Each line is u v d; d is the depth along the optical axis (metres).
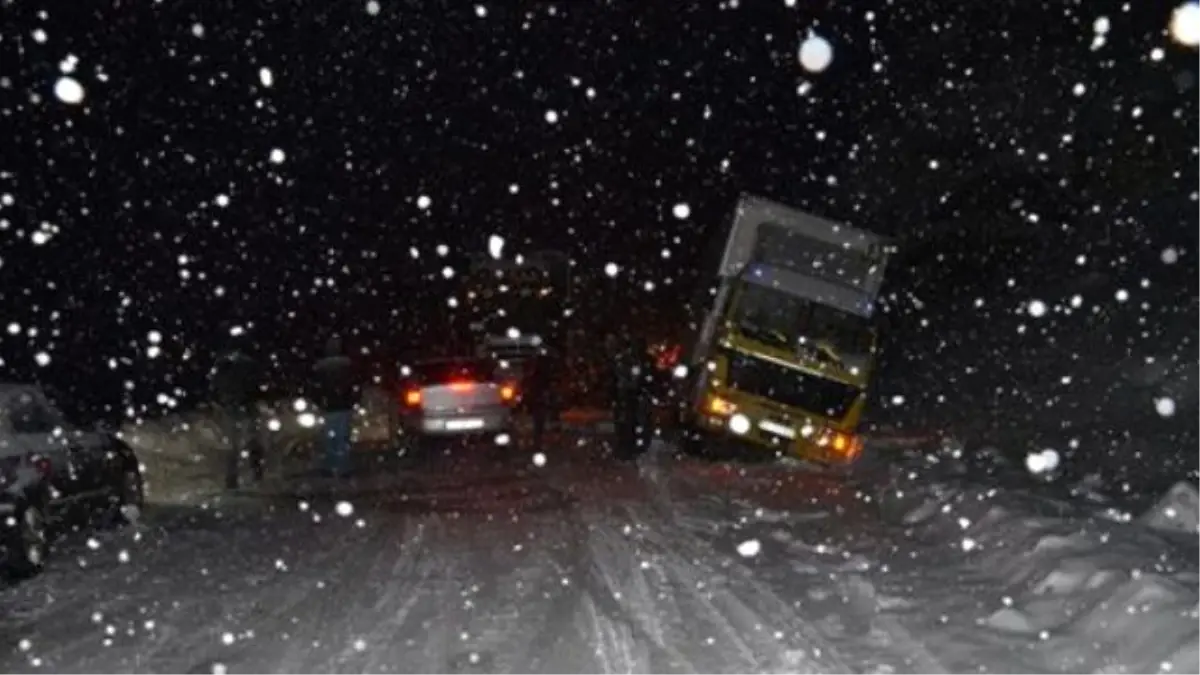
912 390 36.88
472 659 9.73
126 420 26.94
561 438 31.67
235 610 11.75
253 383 22.81
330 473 24.23
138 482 17.53
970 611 10.32
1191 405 26.47
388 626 10.95
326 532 16.62
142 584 13.09
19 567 13.48
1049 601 10.34
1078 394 29.94
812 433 24.69
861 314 25.00
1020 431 26.58
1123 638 8.89
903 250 34.47
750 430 24.83
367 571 13.64
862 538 14.34
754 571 12.59
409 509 18.92
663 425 29.38
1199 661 7.95
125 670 9.72
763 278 25.06
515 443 30.70
